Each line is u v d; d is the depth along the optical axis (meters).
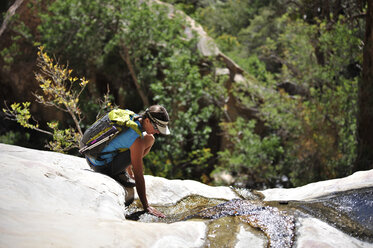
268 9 25.84
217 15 30.53
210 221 2.31
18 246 1.53
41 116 7.54
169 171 11.59
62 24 11.51
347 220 2.27
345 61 12.30
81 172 2.70
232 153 13.77
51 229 1.75
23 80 8.57
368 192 2.60
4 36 11.02
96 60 11.94
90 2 11.73
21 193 2.09
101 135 2.82
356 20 12.91
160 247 1.82
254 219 2.31
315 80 13.27
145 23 12.16
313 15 14.88
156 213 2.72
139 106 13.09
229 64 14.23
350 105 11.45
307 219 2.26
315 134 11.89
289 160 12.44
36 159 2.96
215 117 13.48
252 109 13.72
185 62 11.95
